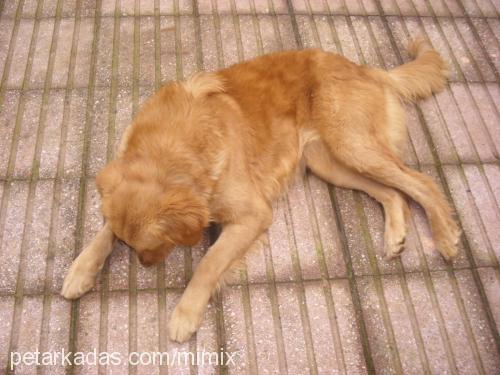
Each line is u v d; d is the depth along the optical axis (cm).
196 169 109
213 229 130
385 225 132
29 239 125
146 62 158
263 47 164
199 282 117
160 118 113
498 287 127
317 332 119
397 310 123
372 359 117
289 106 132
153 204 99
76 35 162
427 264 129
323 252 129
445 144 148
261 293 123
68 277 118
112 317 117
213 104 120
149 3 173
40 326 116
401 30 174
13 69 154
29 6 169
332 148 132
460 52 170
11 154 138
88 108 147
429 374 116
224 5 174
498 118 155
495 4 185
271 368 114
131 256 124
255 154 127
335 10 176
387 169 130
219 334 117
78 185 134
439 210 130
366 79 137
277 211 134
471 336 121
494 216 137
